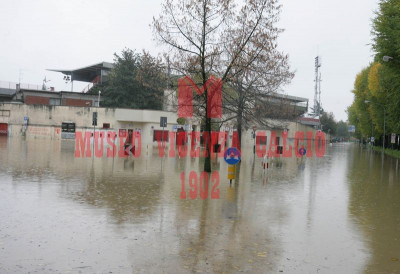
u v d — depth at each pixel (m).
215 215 9.24
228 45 19.69
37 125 48.81
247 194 12.66
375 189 15.48
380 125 52.72
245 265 5.81
